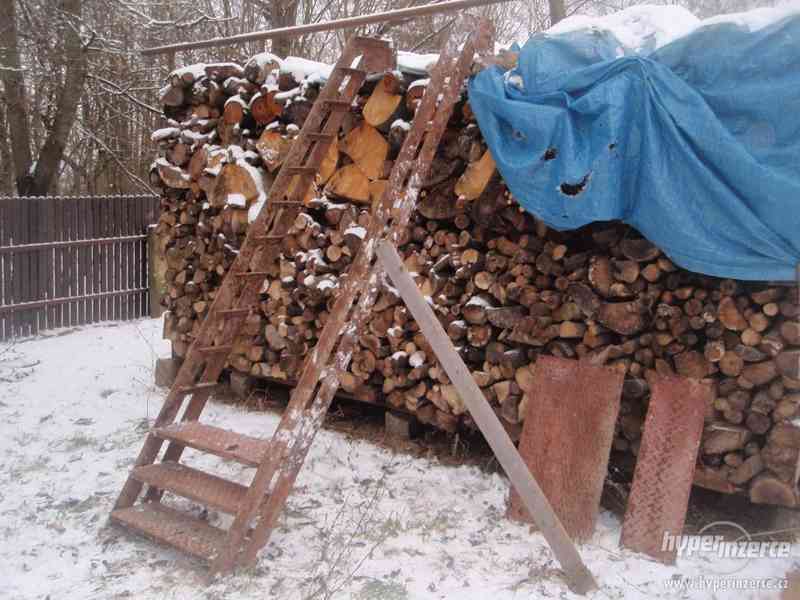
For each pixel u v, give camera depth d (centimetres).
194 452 499
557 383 406
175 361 646
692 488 429
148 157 1526
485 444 495
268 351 566
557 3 1087
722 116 360
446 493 434
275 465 348
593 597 330
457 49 418
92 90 1221
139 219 989
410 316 476
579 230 417
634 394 398
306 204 524
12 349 779
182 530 370
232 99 564
